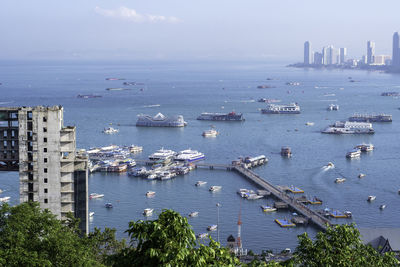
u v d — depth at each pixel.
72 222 172.88
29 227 136.75
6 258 116.94
